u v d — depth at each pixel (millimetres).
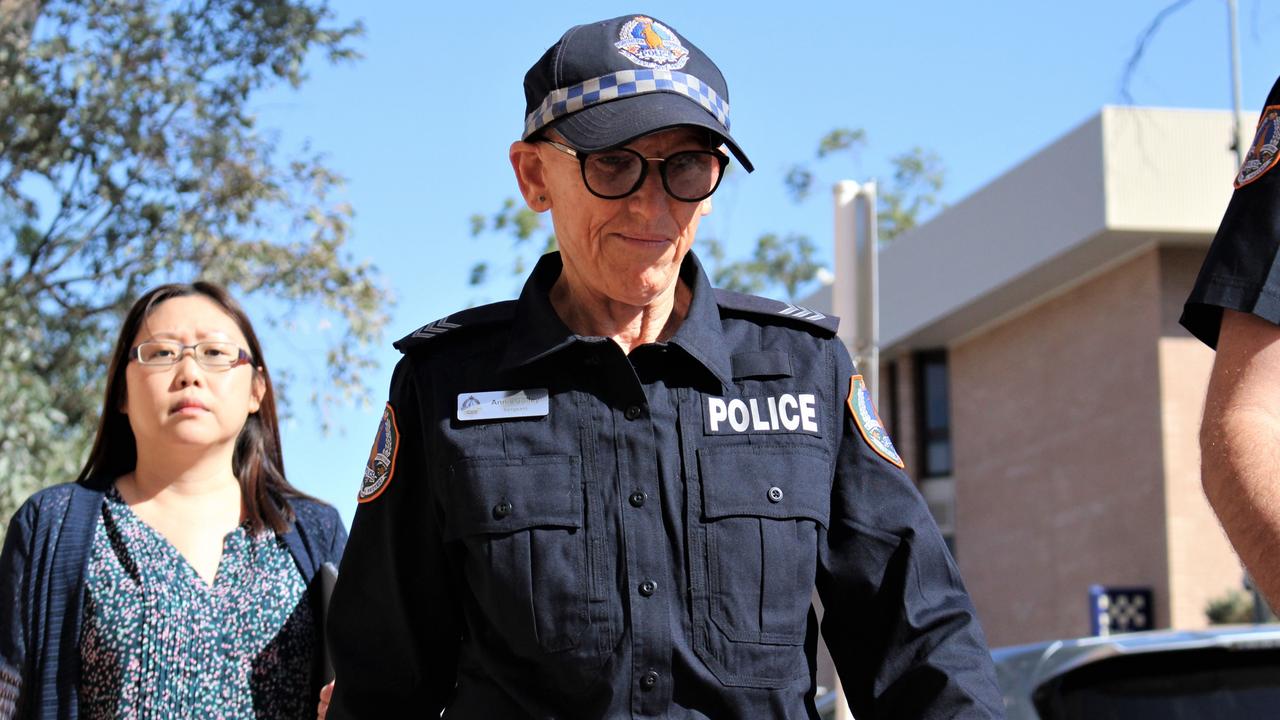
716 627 2533
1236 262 2205
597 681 2520
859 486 2736
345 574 2840
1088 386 20438
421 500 2730
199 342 3855
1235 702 3738
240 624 3666
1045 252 19875
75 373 11586
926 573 2705
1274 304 2154
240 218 11898
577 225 2674
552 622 2533
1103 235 18672
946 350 24688
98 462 3969
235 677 3623
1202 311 2248
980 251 21609
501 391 2670
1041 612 21453
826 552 2723
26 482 10172
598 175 2609
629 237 2639
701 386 2676
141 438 3846
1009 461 22406
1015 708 3779
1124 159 18469
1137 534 19281
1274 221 2207
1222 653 3793
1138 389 19344
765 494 2604
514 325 2750
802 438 2670
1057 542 21109
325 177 12078
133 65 11672
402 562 2744
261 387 4027
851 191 5871
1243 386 2127
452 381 2713
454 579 2715
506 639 2586
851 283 5824
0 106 11180
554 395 2658
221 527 3846
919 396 24781
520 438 2631
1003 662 3955
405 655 2779
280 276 11805
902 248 23984
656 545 2561
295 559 3811
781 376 2715
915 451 24734
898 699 2670
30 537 3668
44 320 11555
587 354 2662
